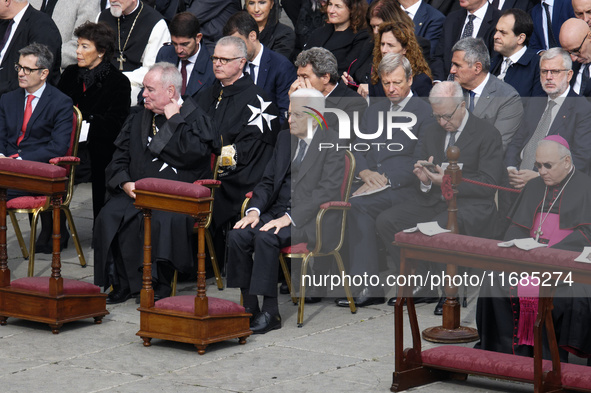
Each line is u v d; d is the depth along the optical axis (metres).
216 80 26.44
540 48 27.16
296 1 33.25
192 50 27.84
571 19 23.28
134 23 31.70
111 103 27.67
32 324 20.98
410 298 16.72
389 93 21.67
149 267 19.52
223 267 25.34
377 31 25.81
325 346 19.22
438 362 16.59
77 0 34.09
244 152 24.44
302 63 23.39
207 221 23.42
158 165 23.48
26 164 20.33
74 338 19.91
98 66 27.88
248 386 16.72
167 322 19.12
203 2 32.09
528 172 20.00
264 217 21.41
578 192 17.91
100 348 19.19
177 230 22.09
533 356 16.47
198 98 25.59
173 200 18.95
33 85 26.12
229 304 19.45
